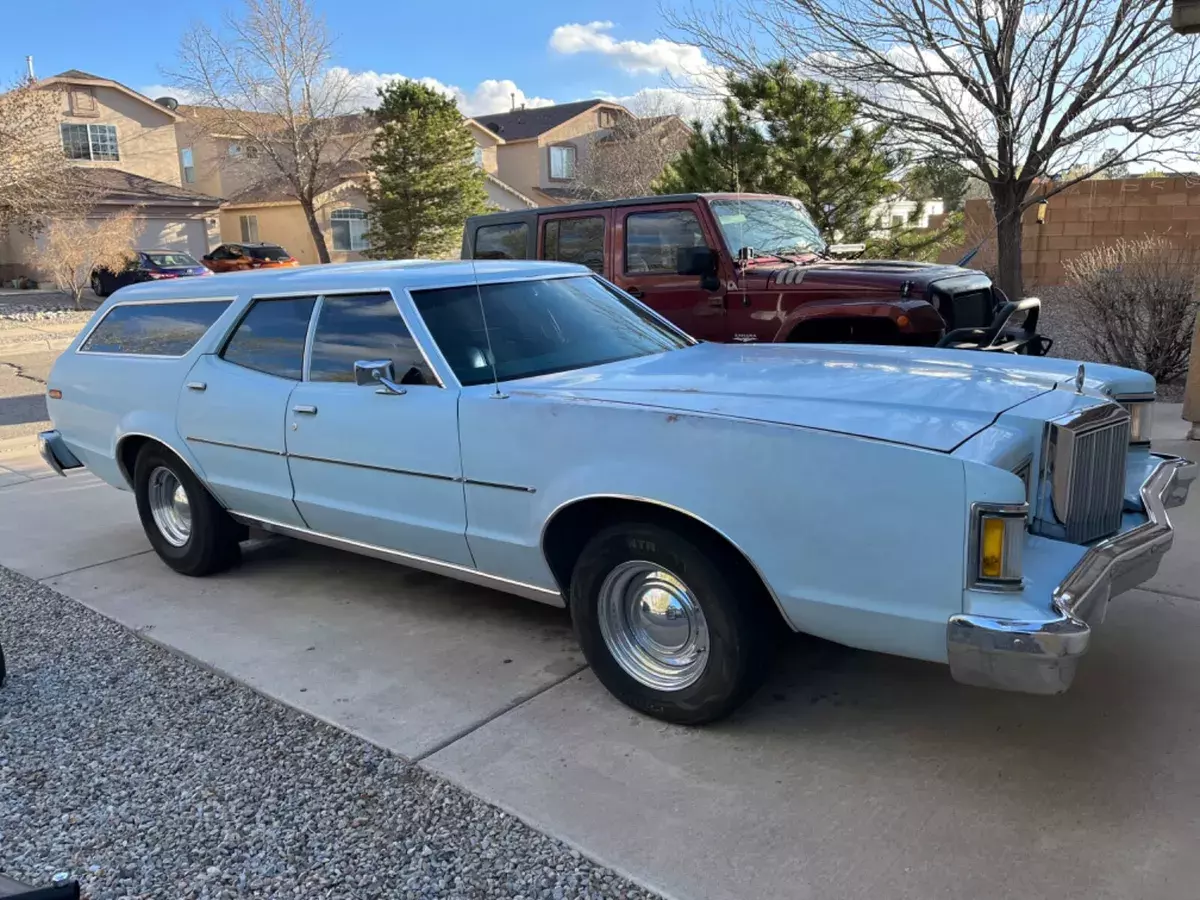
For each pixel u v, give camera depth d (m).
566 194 47.84
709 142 13.06
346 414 4.38
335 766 3.44
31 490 7.80
